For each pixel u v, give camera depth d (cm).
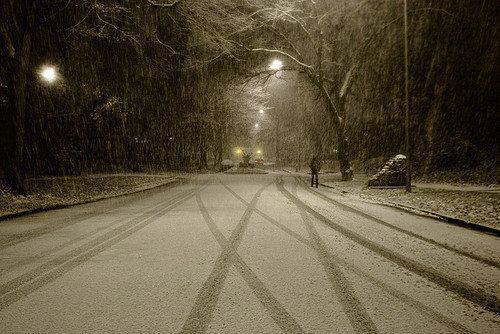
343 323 396
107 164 3991
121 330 384
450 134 2725
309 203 1423
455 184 2134
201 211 1219
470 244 752
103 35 2462
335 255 668
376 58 3123
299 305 444
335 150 5069
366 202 1459
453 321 402
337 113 2705
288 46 2733
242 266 602
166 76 4125
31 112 2911
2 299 472
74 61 2802
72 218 1103
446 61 2706
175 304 449
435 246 735
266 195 1733
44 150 3153
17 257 670
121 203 1476
